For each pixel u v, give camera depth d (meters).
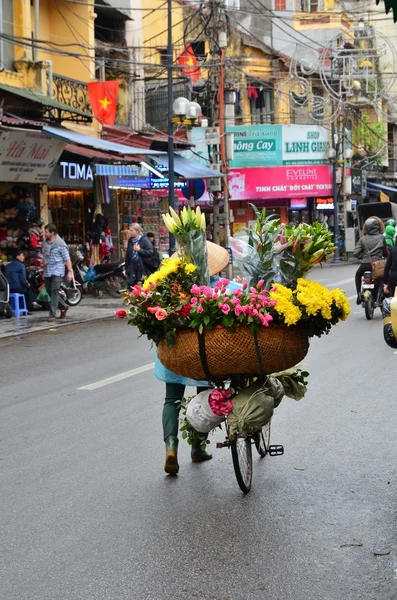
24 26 21.58
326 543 5.02
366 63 34.38
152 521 5.44
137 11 28.48
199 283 5.85
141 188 26.03
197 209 5.93
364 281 16.12
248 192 38.97
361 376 10.25
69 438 7.55
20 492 6.06
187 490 6.08
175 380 6.34
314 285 5.65
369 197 51.06
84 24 24.77
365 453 6.91
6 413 8.67
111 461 6.81
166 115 29.52
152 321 5.63
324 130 39.66
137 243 18.80
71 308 19.83
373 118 48.50
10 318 17.83
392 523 5.33
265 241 5.74
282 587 4.42
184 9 31.62
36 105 19.38
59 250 17.25
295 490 6.04
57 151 20.33
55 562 4.79
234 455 5.75
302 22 43.41
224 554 4.88
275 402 6.18
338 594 4.33
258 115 39.41
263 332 5.49
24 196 20.73
